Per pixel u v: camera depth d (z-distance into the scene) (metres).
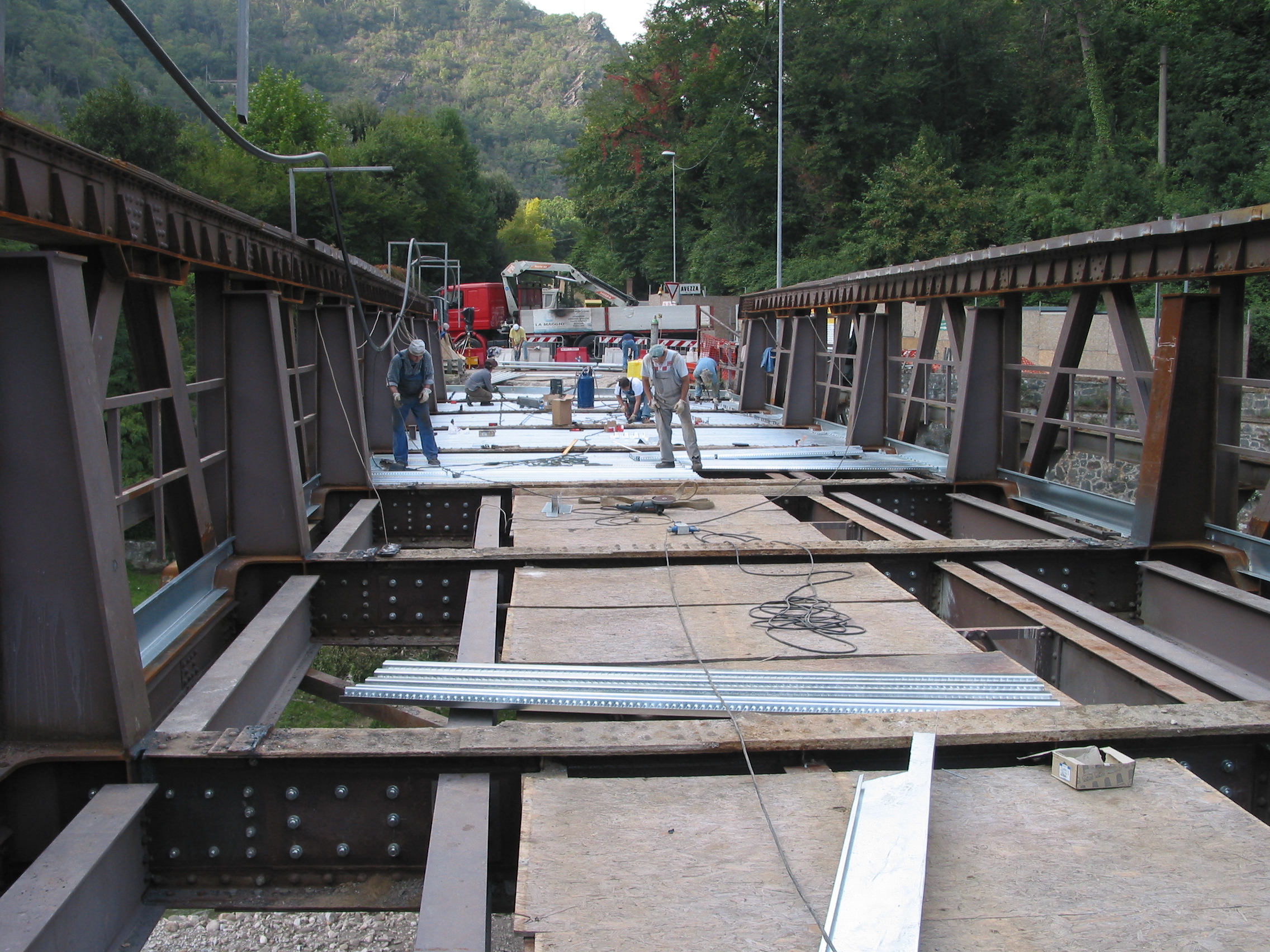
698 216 55.03
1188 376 6.61
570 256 68.69
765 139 46.25
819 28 43.62
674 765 3.65
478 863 2.98
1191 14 35.53
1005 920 2.65
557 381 18.22
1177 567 6.40
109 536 3.70
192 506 5.97
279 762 3.55
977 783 3.46
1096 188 31.75
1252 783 3.81
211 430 6.66
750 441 13.43
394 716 6.49
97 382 3.75
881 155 43.47
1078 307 8.20
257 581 6.51
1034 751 3.67
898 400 12.91
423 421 11.05
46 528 3.59
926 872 2.80
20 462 3.57
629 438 13.79
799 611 5.59
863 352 12.63
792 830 3.13
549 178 189.75
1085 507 7.96
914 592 6.72
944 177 36.59
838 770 3.65
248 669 4.67
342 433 9.24
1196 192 30.03
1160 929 2.62
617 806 3.30
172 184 5.13
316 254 8.62
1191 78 35.22
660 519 8.13
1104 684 4.87
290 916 8.53
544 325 40.28
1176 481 6.71
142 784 3.60
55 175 4.01
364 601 6.48
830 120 43.66
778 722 3.76
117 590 3.72
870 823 3.07
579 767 3.64
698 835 3.11
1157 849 3.02
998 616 5.80
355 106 71.12
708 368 19.00
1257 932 2.61
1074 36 41.56
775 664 4.73
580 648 4.96
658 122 55.78
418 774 3.59
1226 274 6.09
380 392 12.69
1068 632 5.17
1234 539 6.43
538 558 6.53
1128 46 39.53
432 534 9.24
